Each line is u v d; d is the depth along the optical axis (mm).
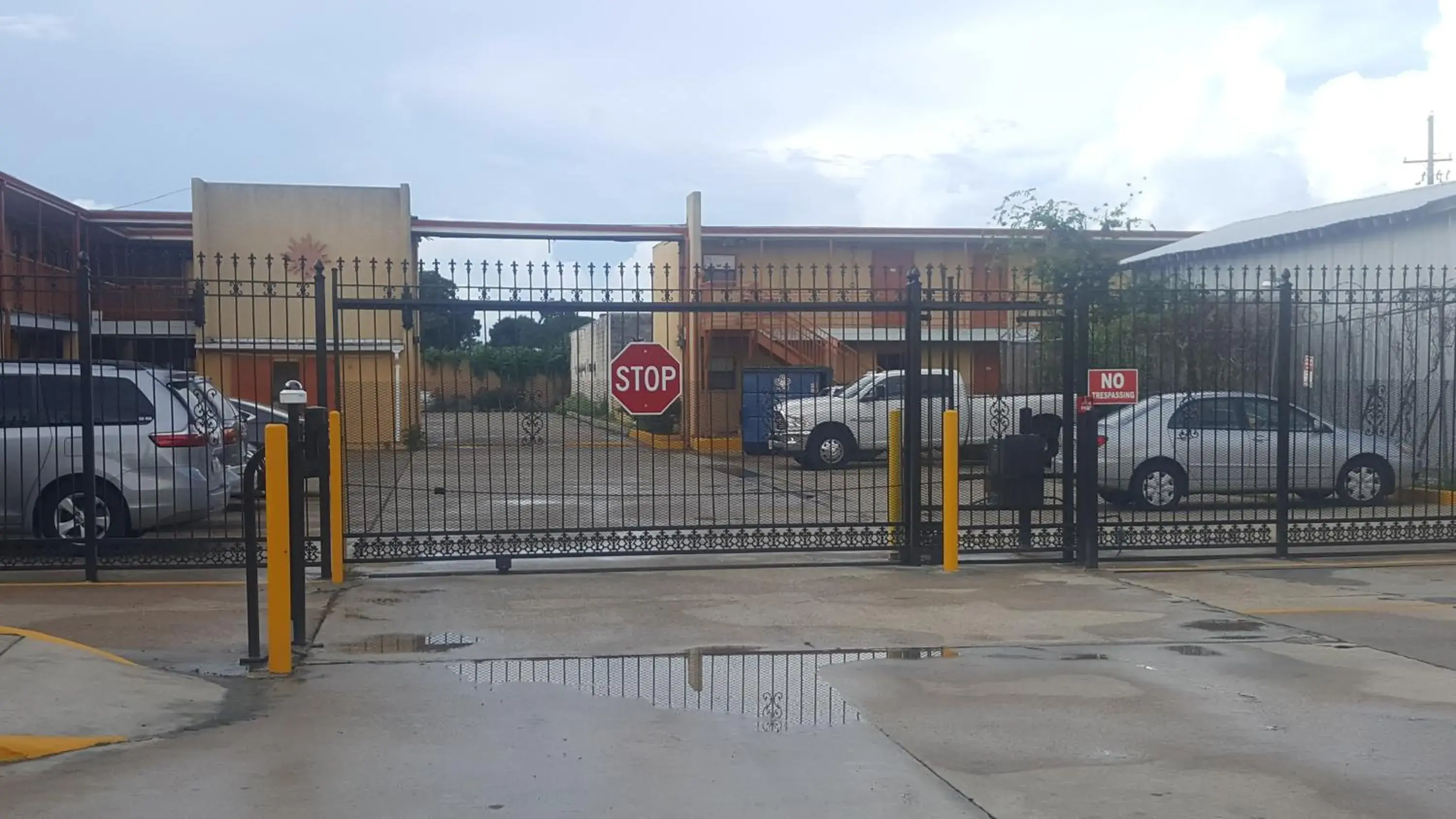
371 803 4895
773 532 10633
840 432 18141
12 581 9805
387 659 7301
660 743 5719
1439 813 4844
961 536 10812
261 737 5746
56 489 10547
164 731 5809
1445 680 6875
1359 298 15320
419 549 10203
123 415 10734
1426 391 13055
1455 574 10469
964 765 5422
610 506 15477
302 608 7375
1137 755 5562
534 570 10336
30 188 20078
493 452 22109
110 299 17969
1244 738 5801
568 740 5746
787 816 4801
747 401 12000
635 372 10266
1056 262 21531
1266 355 13852
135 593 9266
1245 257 20359
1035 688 6695
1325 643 7781
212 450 11180
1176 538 11195
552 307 9898
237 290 9484
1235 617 8578
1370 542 11445
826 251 28875
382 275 25906
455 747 5629
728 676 6965
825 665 7211
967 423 12609
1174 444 12898
